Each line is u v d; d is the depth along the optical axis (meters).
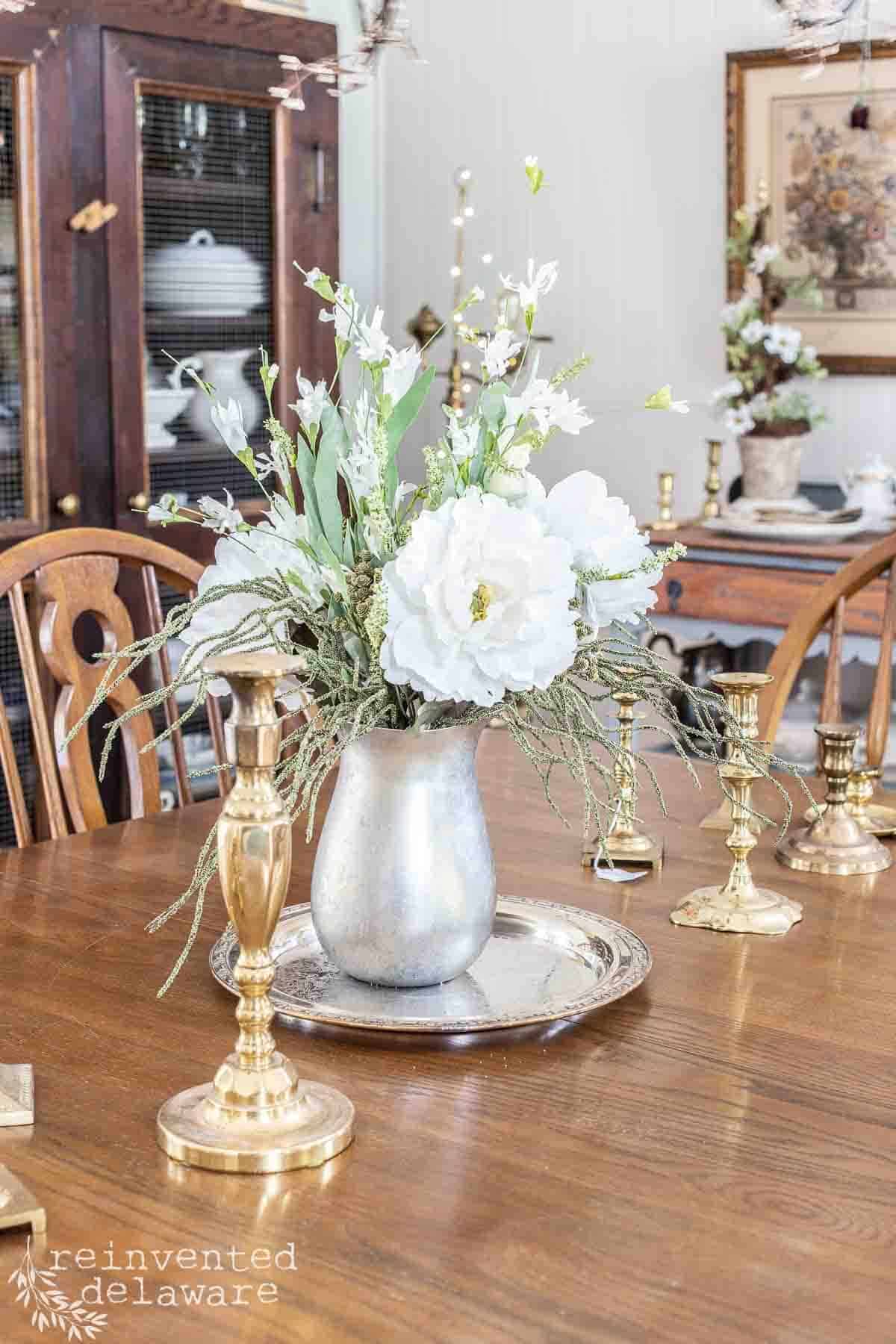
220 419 1.22
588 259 4.02
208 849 1.02
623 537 1.19
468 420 1.19
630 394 4.00
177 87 3.04
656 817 1.74
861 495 3.46
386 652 1.10
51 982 1.26
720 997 1.24
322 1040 1.15
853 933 1.38
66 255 2.90
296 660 0.93
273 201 3.27
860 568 2.02
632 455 4.02
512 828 1.69
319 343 3.39
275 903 0.95
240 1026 0.99
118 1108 1.04
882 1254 0.88
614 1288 0.84
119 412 3.02
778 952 1.33
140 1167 0.96
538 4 4.00
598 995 1.19
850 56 3.52
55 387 2.91
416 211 4.26
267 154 3.25
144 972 1.28
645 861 1.56
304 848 1.62
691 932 1.38
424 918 1.19
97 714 2.98
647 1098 1.06
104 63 2.91
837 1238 0.89
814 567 3.18
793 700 3.78
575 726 1.19
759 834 1.66
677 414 3.94
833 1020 1.19
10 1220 0.88
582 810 1.76
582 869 1.55
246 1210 0.92
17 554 1.85
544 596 1.10
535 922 1.39
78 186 2.91
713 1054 1.13
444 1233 0.89
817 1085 1.08
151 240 3.05
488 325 4.16
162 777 3.11
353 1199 0.93
